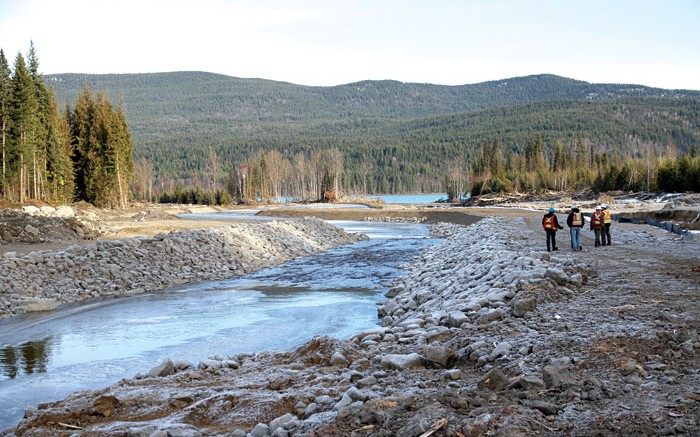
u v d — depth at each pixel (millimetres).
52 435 6852
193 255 27344
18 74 62656
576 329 8734
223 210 106688
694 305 10078
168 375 9586
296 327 14992
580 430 4996
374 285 22375
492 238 27828
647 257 18016
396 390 6848
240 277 25484
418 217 73062
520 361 7418
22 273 20547
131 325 15695
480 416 5273
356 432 5484
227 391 7953
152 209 87812
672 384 6055
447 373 7277
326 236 43125
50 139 72562
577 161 153375
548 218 21125
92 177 83438
